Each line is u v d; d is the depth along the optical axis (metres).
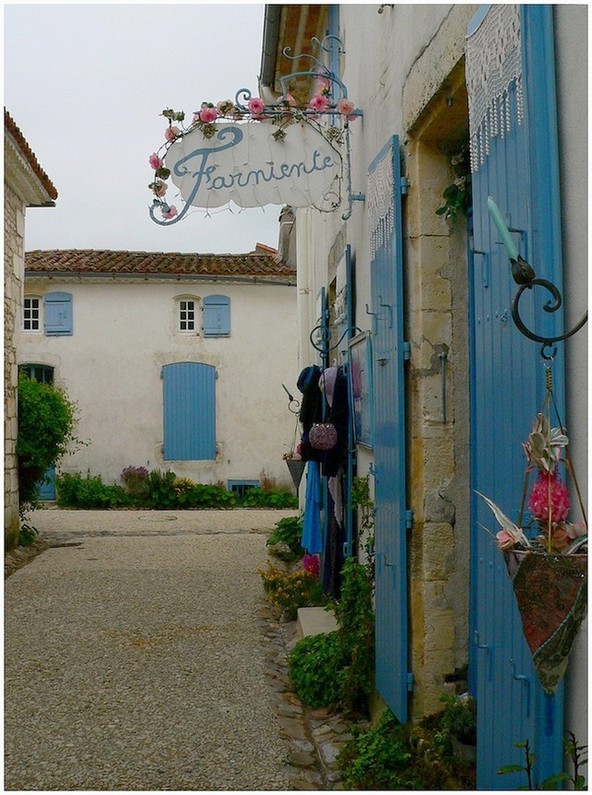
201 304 19.28
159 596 8.15
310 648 5.52
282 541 11.02
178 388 19.14
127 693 5.24
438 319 4.15
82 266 18.58
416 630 4.13
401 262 4.26
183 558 10.55
